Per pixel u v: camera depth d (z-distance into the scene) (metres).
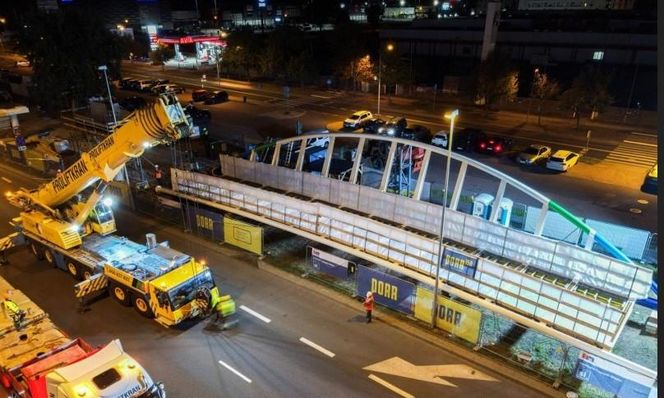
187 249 24.39
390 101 58.84
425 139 41.94
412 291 18.17
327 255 21.23
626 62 54.75
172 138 16.98
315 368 16.12
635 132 44.12
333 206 24.47
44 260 23.39
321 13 118.69
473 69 56.41
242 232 23.72
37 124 50.72
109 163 18.59
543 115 50.50
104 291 20.61
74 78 50.78
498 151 38.34
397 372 15.90
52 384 12.35
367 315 18.39
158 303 17.56
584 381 14.83
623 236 22.53
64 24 50.53
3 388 15.08
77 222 21.09
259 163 28.05
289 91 63.62
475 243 19.53
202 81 74.50
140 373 12.65
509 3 101.44
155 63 93.69
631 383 13.76
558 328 15.44
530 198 30.30
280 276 21.83
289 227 22.81
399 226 21.88
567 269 17.02
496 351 16.78
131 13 115.12
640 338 17.61
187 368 16.19
